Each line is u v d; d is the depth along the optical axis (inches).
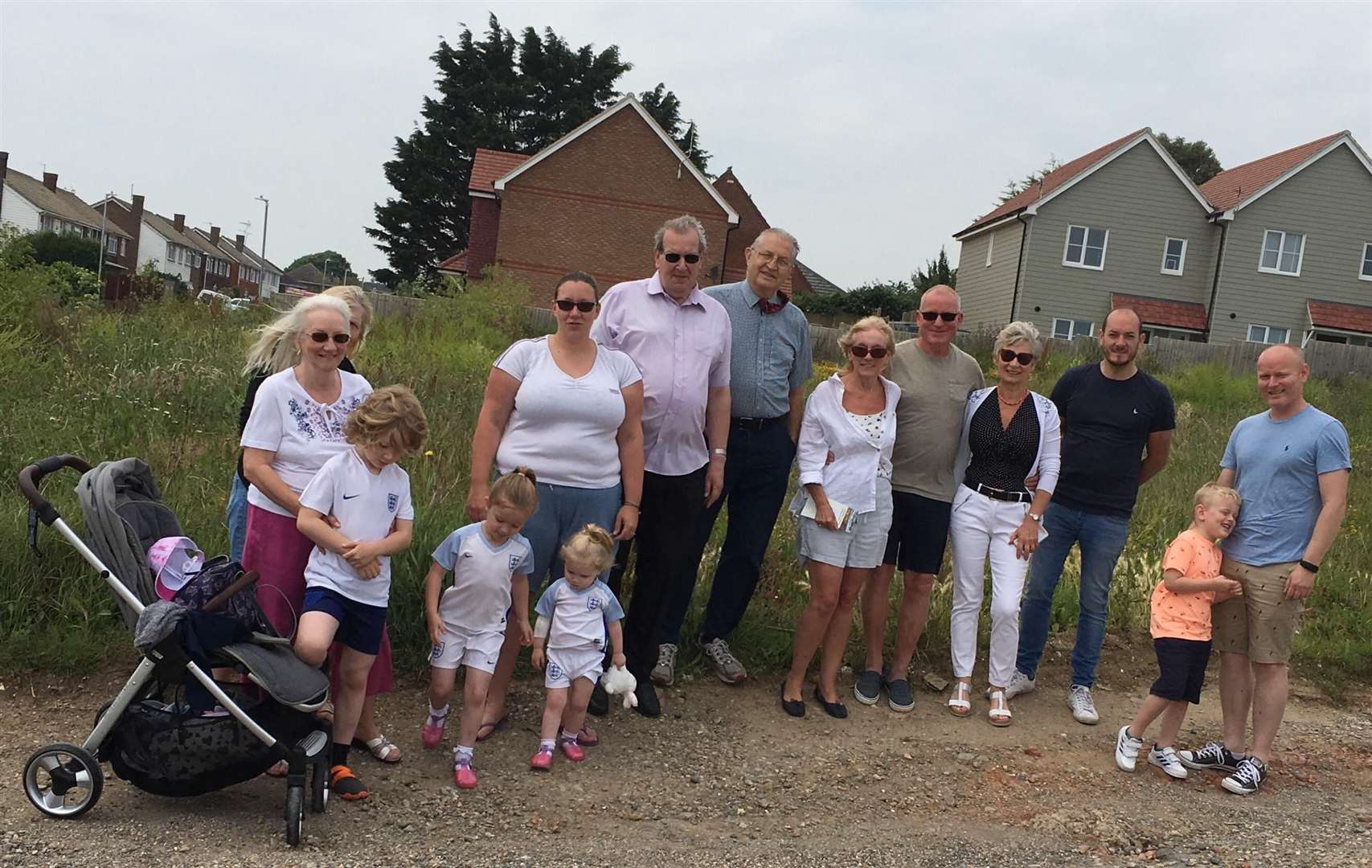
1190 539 192.2
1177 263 1375.5
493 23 2102.6
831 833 158.1
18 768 153.8
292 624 154.9
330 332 152.1
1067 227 1354.6
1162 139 2468.0
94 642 194.2
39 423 298.2
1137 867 151.9
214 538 225.6
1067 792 181.2
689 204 1337.4
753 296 205.2
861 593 253.6
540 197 1316.4
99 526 145.8
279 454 153.6
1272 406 191.8
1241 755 194.7
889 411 205.9
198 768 138.6
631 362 185.9
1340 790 190.4
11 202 2719.0
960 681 218.1
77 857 127.1
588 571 168.9
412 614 206.2
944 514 213.6
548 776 170.4
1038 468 213.8
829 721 207.0
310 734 143.7
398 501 155.3
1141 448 218.2
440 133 2027.6
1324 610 290.5
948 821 165.5
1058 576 223.5
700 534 203.2
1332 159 1343.5
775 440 208.7
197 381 362.6
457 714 190.7
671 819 158.7
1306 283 1363.2
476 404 393.1
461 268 1596.9
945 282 1780.3
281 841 137.6
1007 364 209.3
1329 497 182.7
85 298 585.9
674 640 213.2
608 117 1310.3
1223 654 195.6
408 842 141.6
